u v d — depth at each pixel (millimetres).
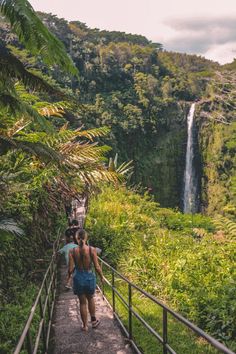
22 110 5164
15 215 8258
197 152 98250
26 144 6219
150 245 11672
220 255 9258
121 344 5957
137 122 93125
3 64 4777
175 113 101625
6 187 6836
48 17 101750
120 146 88562
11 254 7863
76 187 10648
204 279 8141
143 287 9352
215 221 11805
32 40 4102
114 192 19000
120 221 14414
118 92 98375
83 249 6375
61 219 13617
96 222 13852
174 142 98812
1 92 5090
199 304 7309
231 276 8000
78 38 107125
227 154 92750
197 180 96312
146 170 92625
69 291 9125
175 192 95250
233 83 111688
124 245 12266
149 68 118062
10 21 4008
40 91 5152
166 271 9258
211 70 148750
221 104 102625
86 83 96250
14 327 6273
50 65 4457
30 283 8414
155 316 7684
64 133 10055
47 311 6797
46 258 10195
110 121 84062
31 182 8875
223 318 6586
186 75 124375
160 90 106312
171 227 17031
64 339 6191
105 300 8305
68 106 9594
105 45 121188
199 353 6133
